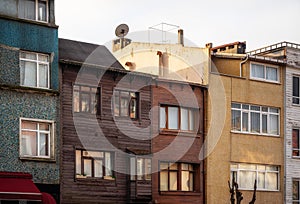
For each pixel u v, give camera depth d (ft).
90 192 116.26
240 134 137.49
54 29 114.73
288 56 146.72
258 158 139.44
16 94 109.60
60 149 113.29
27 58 111.96
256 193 138.41
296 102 147.74
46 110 112.27
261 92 141.79
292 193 143.95
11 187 102.32
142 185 121.49
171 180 127.65
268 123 142.51
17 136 108.99
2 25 109.60
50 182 111.34
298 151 146.51
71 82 115.96
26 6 112.88
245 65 140.15
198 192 130.00
